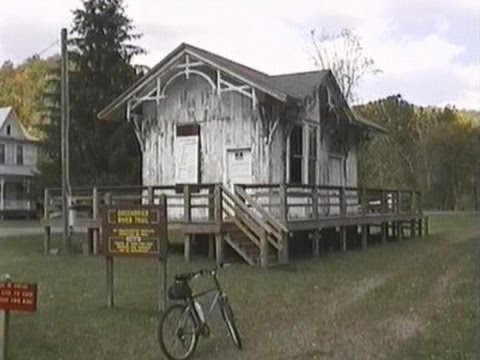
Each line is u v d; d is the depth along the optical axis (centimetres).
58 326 938
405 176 6009
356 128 2555
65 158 1959
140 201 2041
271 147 1962
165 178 2122
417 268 1647
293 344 852
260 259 1612
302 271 1543
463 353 790
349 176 2522
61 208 2114
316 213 1867
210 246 1755
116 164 3250
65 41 1984
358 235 2395
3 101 5797
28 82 5697
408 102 6331
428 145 5975
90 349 814
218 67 1930
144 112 2161
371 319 1010
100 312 1035
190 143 2083
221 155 2030
